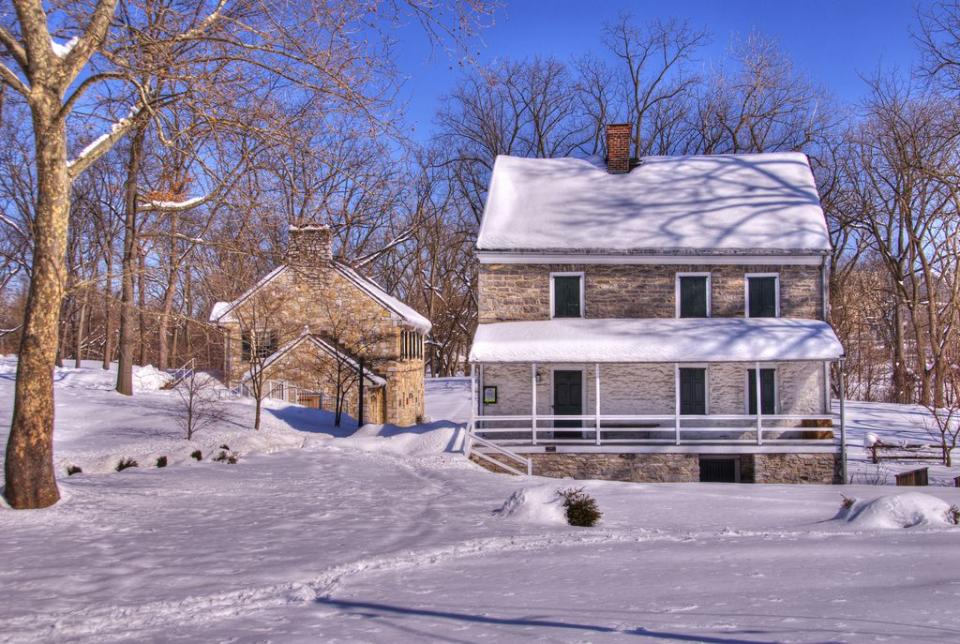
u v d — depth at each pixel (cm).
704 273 2459
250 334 3067
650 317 2450
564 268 2467
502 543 1083
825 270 2444
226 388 3388
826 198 4575
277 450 2362
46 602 775
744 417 2270
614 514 1377
